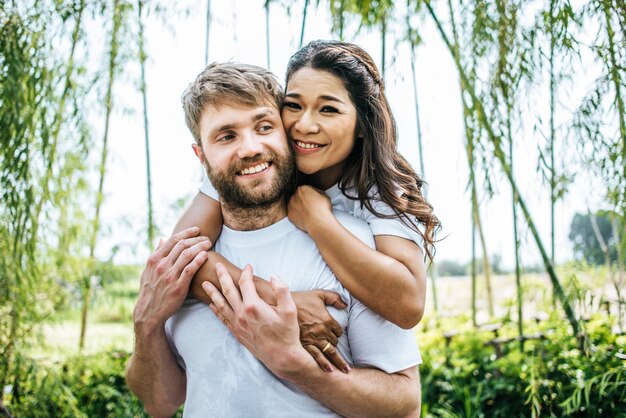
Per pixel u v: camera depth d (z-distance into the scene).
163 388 1.26
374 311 1.13
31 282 2.41
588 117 2.04
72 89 2.53
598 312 2.66
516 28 2.09
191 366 1.17
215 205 1.29
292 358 1.03
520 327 2.89
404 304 1.11
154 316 1.16
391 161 1.33
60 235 2.81
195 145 1.24
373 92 1.31
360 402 1.08
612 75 1.87
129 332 3.48
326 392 1.06
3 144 2.14
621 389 2.33
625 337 2.56
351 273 1.11
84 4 2.46
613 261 2.46
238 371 1.12
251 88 1.12
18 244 2.32
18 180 2.20
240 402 1.11
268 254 1.19
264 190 1.14
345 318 1.15
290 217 1.22
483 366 2.96
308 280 1.15
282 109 1.24
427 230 1.30
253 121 1.12
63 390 2.57
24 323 2.62
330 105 1.23
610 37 1.87
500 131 2.22
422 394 2.89
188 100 1.19
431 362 3.08
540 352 2.58
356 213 1.34
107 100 2.85
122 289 3.08
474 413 2.67
